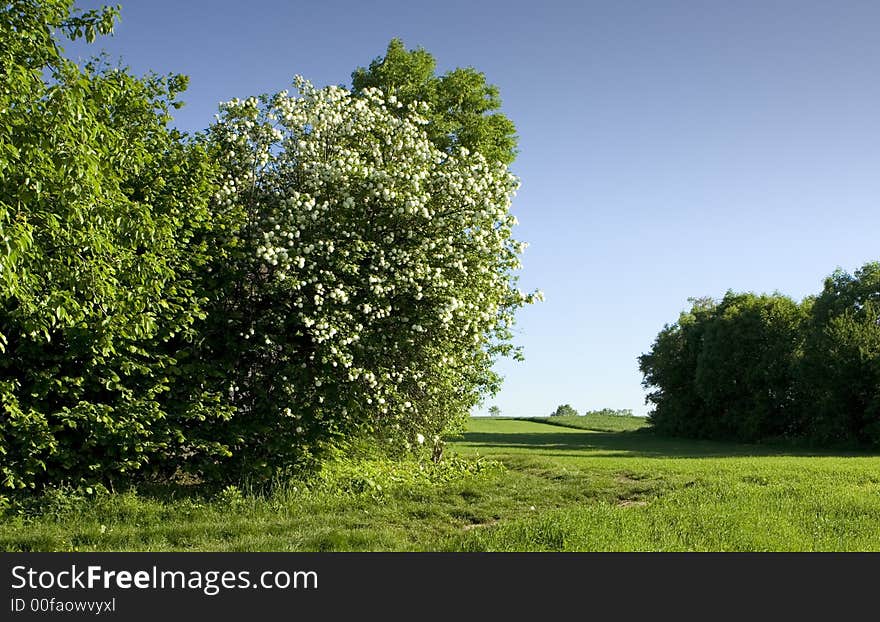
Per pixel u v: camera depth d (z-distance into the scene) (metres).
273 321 13.54
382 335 13.88
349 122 15.40
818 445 41.16
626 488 14.23
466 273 14.65
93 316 11.01
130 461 11.83
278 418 13.67
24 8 10.10
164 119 13.35
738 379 50.88
